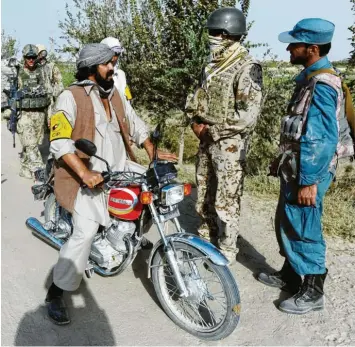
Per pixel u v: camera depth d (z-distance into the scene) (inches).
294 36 123.8
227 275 117.3
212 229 169.0
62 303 131.6
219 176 151.0
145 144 144.3
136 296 142.5
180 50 245.1
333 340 124.2
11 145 313.7
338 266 162.4
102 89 130.1
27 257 163.3
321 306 136.0
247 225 195.3
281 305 135.7
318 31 120.0
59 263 128.0
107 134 132.7
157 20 245.9
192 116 153.9
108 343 121.0
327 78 119.4
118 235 134.3
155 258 130.0
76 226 128.1
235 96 143.5
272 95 241.9
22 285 145.8
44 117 247.6
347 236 184.9
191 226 193.6
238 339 123.8
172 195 120.5
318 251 132.0
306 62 125.6
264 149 256.1
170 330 127.1
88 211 128.0
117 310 135.2
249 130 147.4
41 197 157.5
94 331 125.7
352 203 216.2
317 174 120.6
